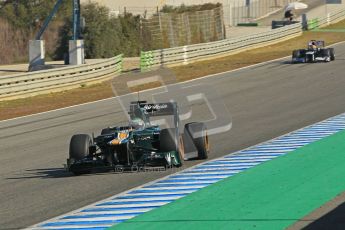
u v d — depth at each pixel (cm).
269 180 3778
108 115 8388
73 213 3269
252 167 4241
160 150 4247
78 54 15525
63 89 12400
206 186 3712
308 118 6994
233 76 12619
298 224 2794
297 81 11100
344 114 7169
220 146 5391
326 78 11250
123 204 3388
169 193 3584
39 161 5222
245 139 5734
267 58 16038
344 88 9819
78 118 8262
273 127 6425
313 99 8769
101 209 3306
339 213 2950
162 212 3152
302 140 5372
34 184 4172
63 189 3925
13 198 3772
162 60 15338
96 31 19600
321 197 3275
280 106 8244
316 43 14238
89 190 3841
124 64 16938
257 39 19362
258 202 3241
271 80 11519
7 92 11100
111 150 4184
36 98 11288
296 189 3494
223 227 2802
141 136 4256
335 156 4497
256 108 8169
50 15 15675
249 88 10556
